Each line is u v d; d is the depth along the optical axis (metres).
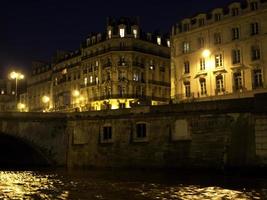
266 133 37.75
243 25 64.69
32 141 54.06
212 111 41.88
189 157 42.94
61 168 53.88
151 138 46.66
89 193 29.31
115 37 96.56
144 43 99.44
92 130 52.75
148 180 36.62
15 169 54.66
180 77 73.31
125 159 48.66
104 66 98.12
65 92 114.25
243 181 34.41
